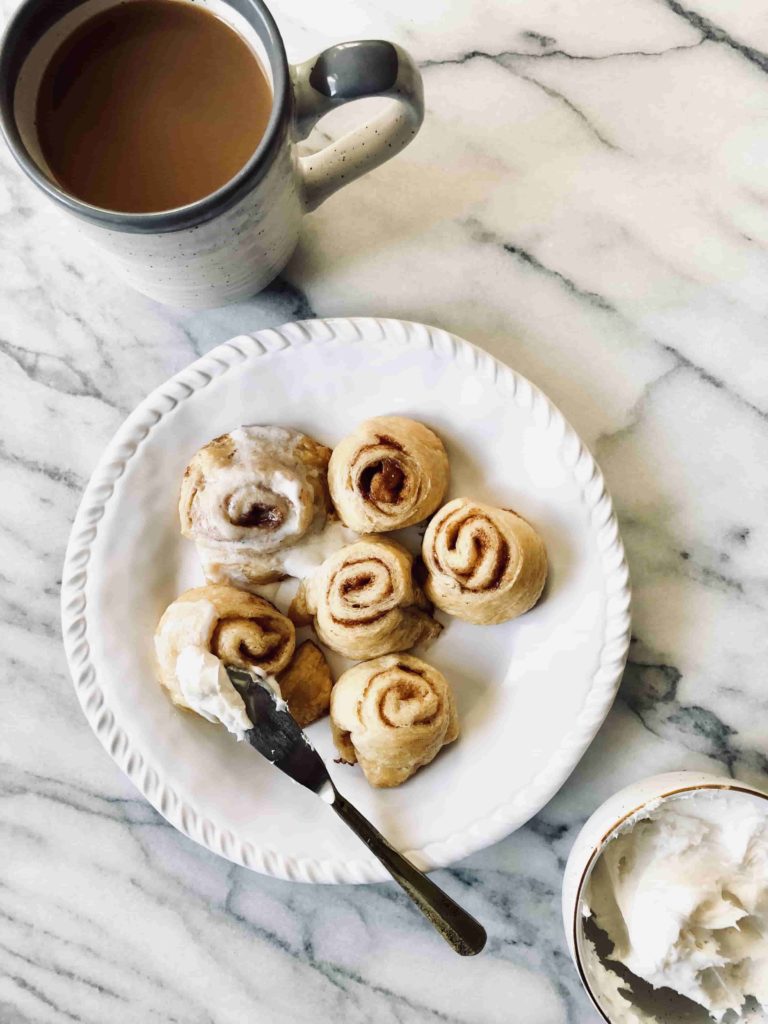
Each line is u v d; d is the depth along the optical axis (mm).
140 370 406
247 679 361
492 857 400
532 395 365
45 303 408
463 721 380
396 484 362
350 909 405
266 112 301
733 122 390
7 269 408
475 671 380
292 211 337
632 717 394
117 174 305
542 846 397
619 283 393
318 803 378
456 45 395
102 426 407
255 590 388
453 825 372
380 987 404
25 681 410
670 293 392
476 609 362
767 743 389
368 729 359
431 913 360
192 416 378
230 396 377
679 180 392
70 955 412
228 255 324
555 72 394
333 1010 405
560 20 393
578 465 366
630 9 392
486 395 370
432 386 375
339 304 400
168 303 368
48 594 410
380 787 374
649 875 362
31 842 412
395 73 288
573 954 344
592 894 374
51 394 408
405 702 359
